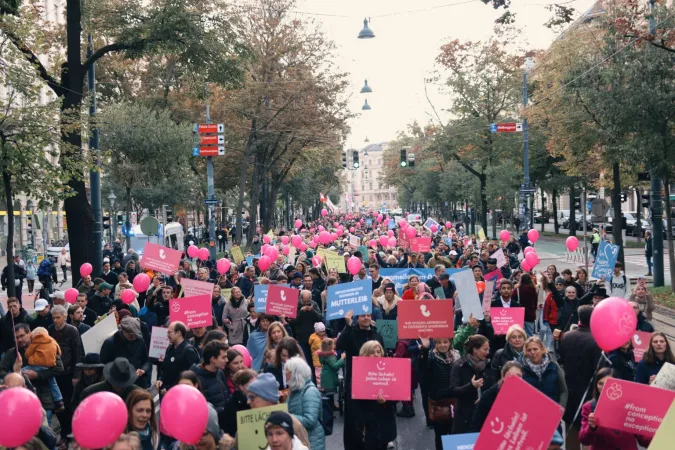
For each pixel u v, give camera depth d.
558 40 42.16
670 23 25.17
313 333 13.55
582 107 32.22
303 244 31.31
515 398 5.79
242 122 48.31
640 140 26.34
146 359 11.12
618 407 7.02
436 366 9.69
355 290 11.55
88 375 10.73
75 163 18.38
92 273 23.56
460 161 57.41
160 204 54.91
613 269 18.20
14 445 5.59
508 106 54.91
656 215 30.42
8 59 18.11
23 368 11.22
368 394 9.20
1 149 16.38
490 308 12.16
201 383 8.95
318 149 58.22
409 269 20.00
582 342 9.72
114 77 47.69
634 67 26.05
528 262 18.33
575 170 43.84
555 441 7.13
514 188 55.94
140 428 7.25
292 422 6.38
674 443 5.77
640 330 11.27
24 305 33.25
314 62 47.69
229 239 73.62
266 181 66.19
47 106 17.91
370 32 31.75
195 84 26.48
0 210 62.41
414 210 151.62
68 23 22.77
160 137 38.59
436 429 9.80
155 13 23.69
